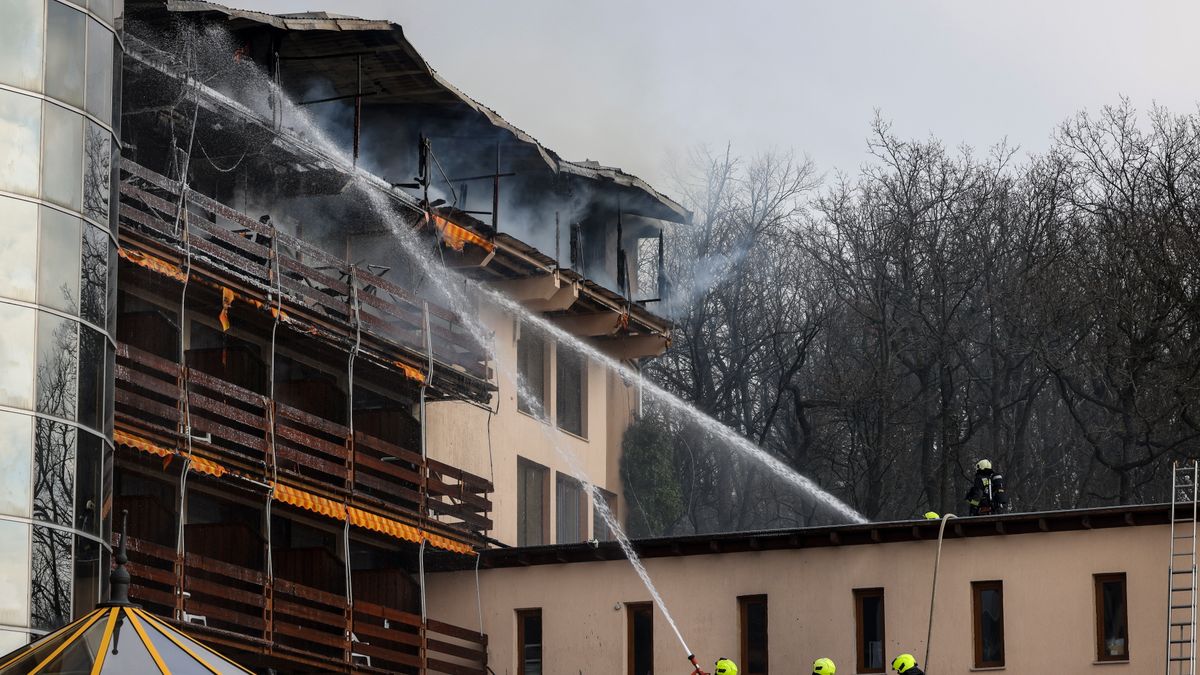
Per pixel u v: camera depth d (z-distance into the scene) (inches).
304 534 1932.8
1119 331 2623.0
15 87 1441.9
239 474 1699.1
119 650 1053.8
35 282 1433.3
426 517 1939.0
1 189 1424.7
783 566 1895.9
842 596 1867.6
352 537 1955.0
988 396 2785.4
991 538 1822.1
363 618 1935.3
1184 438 2470.5
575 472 2326.5
